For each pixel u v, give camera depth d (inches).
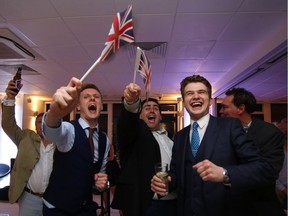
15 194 86.4
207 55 158.6
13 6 99.8
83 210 55.1
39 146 89.0
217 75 207.9
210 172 39.4
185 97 55.8
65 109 34.8
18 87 91.5
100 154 61.6
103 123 334.0
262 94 231.5
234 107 81.1
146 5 100.2
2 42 133.3
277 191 95.5
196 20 112.5
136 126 56.5
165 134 79.3
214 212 44.9
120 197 57.2
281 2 98.7
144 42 136.1
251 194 53.0
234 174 39.4
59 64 174.7
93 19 110.5
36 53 151.8
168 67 185.6
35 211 85.7
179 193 52.5
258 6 101.5
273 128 70.4
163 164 53.6
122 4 99.3
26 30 120.6
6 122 90.4
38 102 322.0
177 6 101.2
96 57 159.9
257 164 42.4
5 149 275.0
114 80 225.5
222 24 116.2
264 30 122.3
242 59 166.1
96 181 55.5
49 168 86.2
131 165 57.7
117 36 44.6
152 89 270.1
